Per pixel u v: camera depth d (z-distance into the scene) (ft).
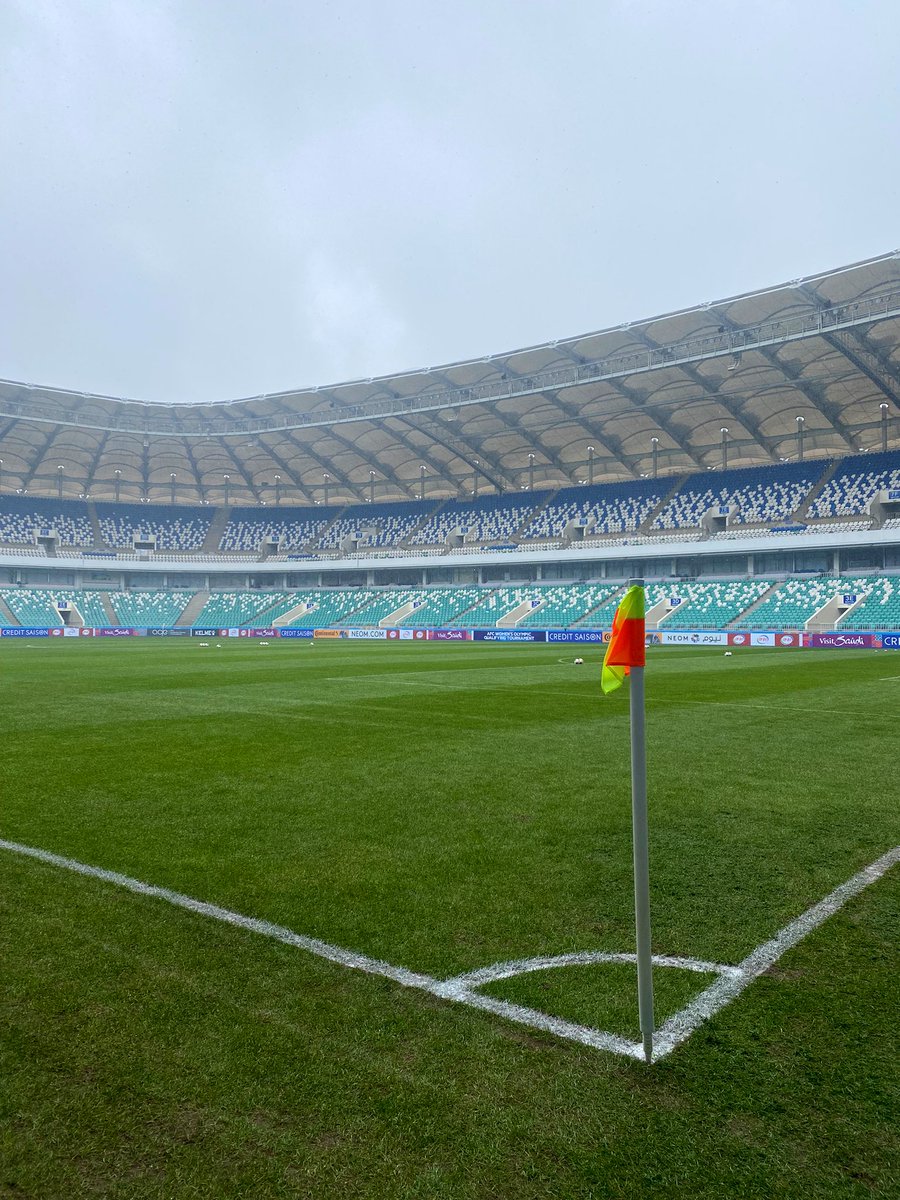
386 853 19.84
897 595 154.20
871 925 15.57
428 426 197.67
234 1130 9.30
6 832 21.47
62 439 212.43
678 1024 11.76
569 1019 11.87
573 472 224.33
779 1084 10.25
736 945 14.60
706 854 19.98
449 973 13.34
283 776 28.84
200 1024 11.60
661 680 69.72
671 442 198.80
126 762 31.42
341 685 64.80
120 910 16.02
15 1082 10.18
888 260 120.98
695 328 148.77
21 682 66.90
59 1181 8.50
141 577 249.96
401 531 246.06
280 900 16.62
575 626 182.60
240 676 73.97
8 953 13.97
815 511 180.24
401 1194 8.32
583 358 165.89
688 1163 8.81
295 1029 11.51
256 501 271.90
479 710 47.98
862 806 24.67
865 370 146.61
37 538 237.45
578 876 18.26
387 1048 11.03
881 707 49.83
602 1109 9.72
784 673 78.07
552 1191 8.38
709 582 183.62
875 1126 9.45
